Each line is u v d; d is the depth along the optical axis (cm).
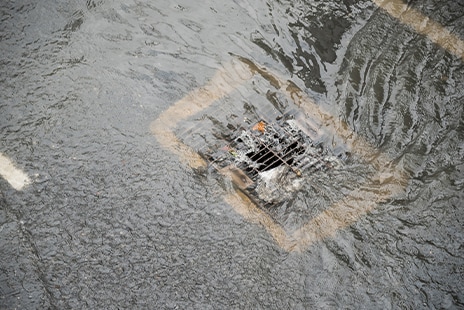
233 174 555
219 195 546
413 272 522
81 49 614
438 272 523
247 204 543
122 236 529
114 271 516
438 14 647
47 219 534
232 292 512
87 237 528
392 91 598
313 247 529
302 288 514
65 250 523
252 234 532
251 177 554
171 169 556
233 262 522
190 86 596
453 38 632
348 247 529
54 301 505
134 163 558
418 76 607
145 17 635
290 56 616
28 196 542
